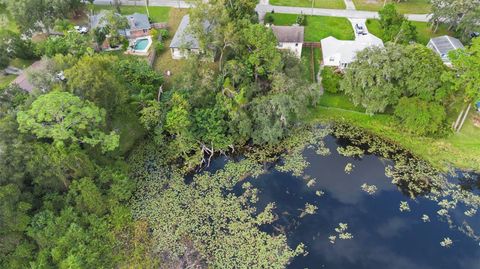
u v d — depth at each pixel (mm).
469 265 50344
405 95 67188
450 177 61344
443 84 63156
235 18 73312
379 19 93875
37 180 49312
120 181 54938
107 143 51500
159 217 55500
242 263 50375
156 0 102438
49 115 45688
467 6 80000
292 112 65812
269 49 62938
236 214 56250
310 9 99062
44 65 56062
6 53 74500
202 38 65938
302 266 50125
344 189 60094
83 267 47156
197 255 51188
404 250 52125
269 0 102750
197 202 57750
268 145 66938
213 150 65250
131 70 68812
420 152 64938
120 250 51219
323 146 66875
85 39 76312
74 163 49188
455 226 54844
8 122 47188
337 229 54531
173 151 64812
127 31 85625
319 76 78312
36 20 82062
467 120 68500
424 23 93250
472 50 58062
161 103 64125
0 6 89812
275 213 56531
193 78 66125
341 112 72062
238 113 63344
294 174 62375
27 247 47688
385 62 63875
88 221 51250
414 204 57812
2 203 44531
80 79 51938
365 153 65438
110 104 57219
